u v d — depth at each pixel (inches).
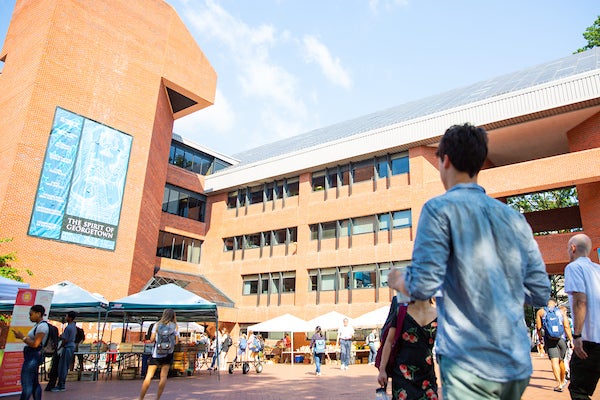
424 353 155.0
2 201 816.9
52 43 926.4
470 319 77.2
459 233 80.6
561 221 1138.0
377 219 1138.7
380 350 165.9
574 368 170.1
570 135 952.3
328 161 1230.9
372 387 479.8
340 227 1209.4
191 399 392.2
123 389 479.2
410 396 151.5
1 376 387.5
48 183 878.4
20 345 400.8
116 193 994.1
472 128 92.9
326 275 1203.9
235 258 1406.3
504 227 82.5
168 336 341.7
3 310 569.9
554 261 874.8
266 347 1158.3
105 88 1007.0
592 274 169.0
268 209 1376.7
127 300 610.9
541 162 876.0
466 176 91.4
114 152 1002.1
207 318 747.4
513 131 978.1
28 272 765.9
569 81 850.1
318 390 456.1
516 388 75.5
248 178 1402.6
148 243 1131.3
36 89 888.9
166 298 621.3
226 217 1471.5
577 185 908.0
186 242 1441.9
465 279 78.1
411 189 1083.9
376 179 1160.8
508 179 903.1
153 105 1105.4
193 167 1509.6
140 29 1104.2
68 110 931.3
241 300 1363.2
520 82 1066.7
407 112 1338.6
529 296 86.4
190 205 1473.9
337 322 946.7
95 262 933.2
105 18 1031.6
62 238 885.2
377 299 1083.3
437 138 1051.9
